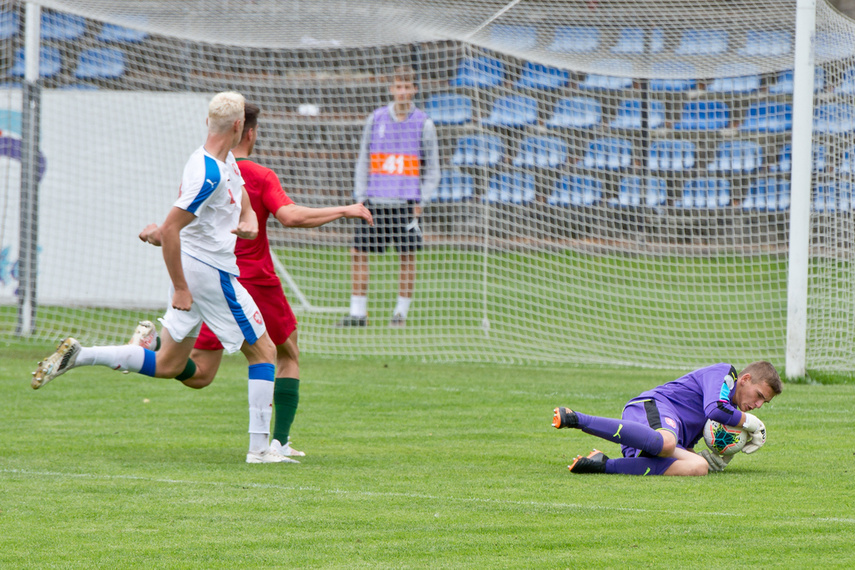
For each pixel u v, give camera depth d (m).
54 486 16.95
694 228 56.38
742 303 45.41
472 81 63.38
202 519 14.58
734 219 56.78
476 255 54.59
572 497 16.27
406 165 43.38
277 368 20.58
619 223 54.75
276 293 20.25
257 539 13.43
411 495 16.41
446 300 47.97
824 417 25.75
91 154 46.25
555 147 60.38
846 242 35.94
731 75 41.56
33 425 23.91
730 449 18.66
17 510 15.09
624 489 16.97
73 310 45.81
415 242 43.72
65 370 18.34
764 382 18.52
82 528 14.00
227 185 18.53
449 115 65.25
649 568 12.11
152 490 16.67
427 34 40.97
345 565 12.21
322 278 54.53
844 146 35.69
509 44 41.28
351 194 60.47
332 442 22.22
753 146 57.62
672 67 41.78
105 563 12.27
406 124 43.47
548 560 12.45
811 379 32.88
